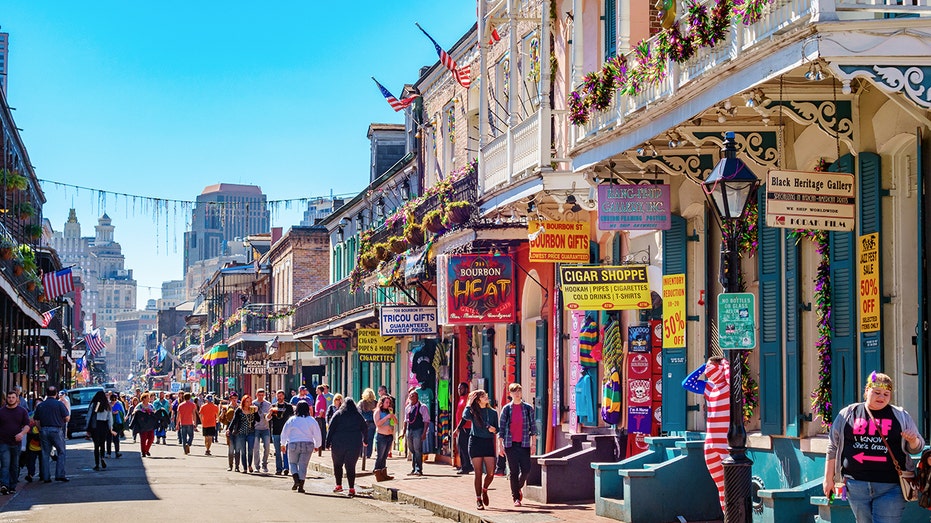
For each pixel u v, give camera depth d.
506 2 21.36
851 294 12.13
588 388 19.02
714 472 13.20
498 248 23.33
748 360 14.36
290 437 21.20
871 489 9.09
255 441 26.75
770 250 13.75
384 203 37.47
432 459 28.64
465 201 22.86
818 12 9.70
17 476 20.62
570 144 16.77
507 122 23.14
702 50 12.13
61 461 22.88
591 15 18.59
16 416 20.23
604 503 15.12
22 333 38.56
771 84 11.50
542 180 18.47
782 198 11.31
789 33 10.05
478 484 16.75
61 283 36.09
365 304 34.66
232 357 66.25
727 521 10.67
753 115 13.00
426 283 30.27
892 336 11.70
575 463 17.33
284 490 21.34
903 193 11.70
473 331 26.78
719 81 11.61
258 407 26.56
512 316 22.98
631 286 16.52
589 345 19.03
